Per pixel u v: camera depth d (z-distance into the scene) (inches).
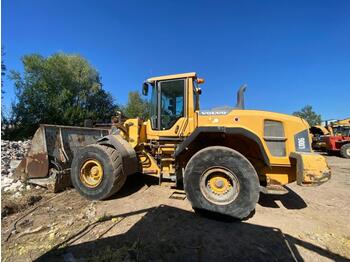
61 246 101.8
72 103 1097.4
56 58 1066.7
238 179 127.9
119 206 148.9
